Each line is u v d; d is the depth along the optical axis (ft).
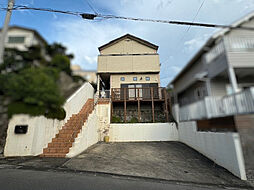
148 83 37.37
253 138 11.83
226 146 14.19
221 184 11.49
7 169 11.98
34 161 14.35
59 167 12.96
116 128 29.12
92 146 22.90
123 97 33.55
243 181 11.96
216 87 13.39
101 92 35.86
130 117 33.94
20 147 16.11
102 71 37.58
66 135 19.03
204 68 12.39
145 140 28.12
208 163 16.19
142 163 15.67
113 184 10.16
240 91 12.21
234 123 12.41
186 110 17.97
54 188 8.80
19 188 8.55
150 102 33.50
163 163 15.99
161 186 10.49
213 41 12.89
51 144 17.65
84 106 28.99
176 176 12.77
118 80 37.78
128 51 39.93
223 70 12.29
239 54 12.42
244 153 12.30
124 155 18.44
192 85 13.53
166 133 28.25
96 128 27.30
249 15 14.69
